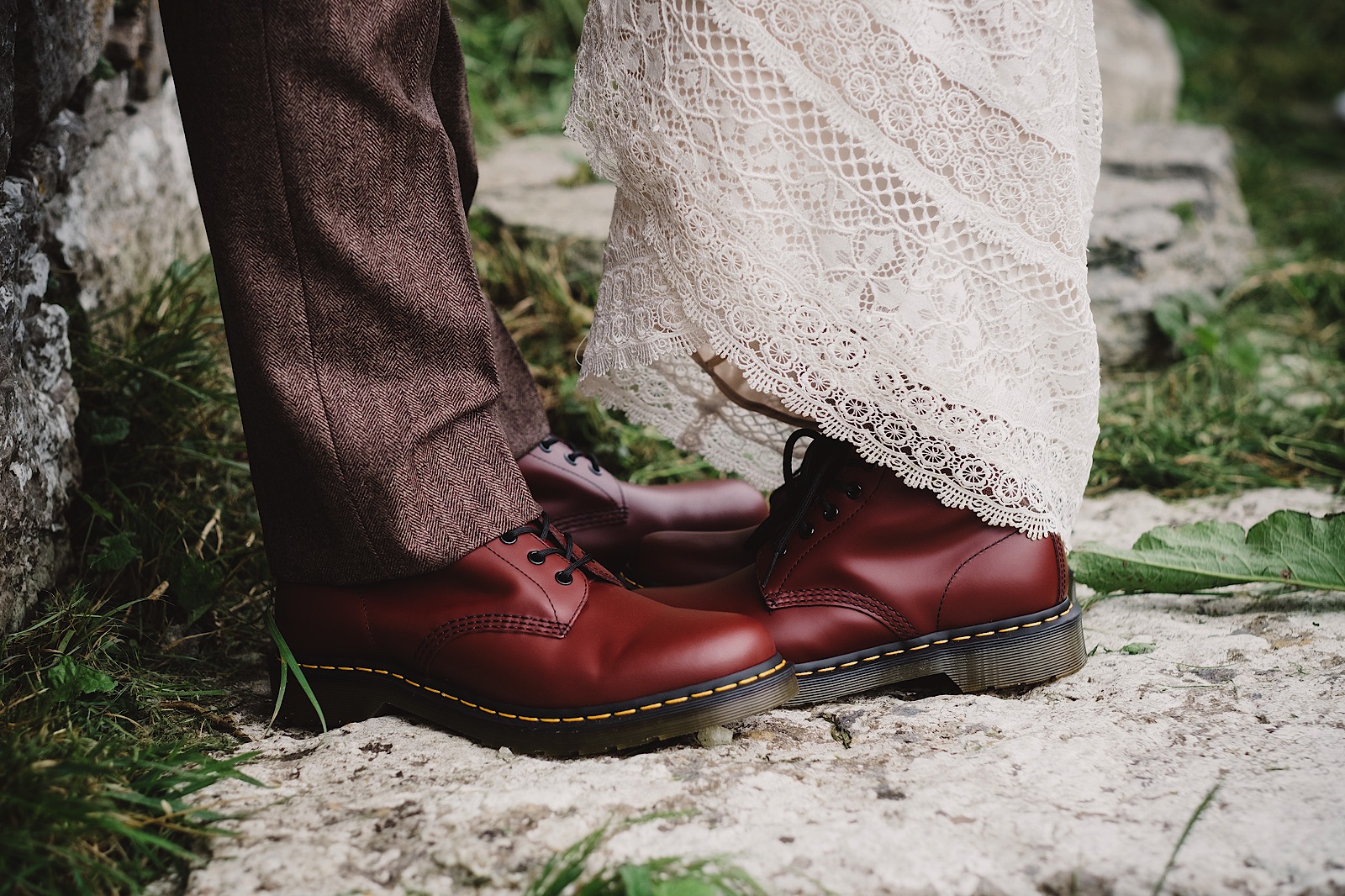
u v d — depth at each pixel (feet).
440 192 3.32
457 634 3.44
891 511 3.65
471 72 12.70
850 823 2.88
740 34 3.16
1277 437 6.45
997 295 3.40
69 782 2.89
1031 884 2.64
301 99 3.05
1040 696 3.68
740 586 3.86
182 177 6.81
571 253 7.87
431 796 3.05
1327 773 3.06
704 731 3.38
